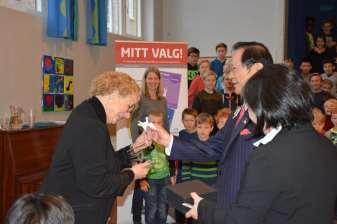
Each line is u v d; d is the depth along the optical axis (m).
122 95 1.99
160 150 3.87
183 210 1.66
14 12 4.59
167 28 9.43
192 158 2.16
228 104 5.61
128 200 4.25
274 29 8.70
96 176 1.82
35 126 4.05
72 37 5.80
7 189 3.47
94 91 2.01
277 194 1.22
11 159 3.46
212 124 4.03
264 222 1.25
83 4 6.43
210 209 1.42
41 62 5.24
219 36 9.12
